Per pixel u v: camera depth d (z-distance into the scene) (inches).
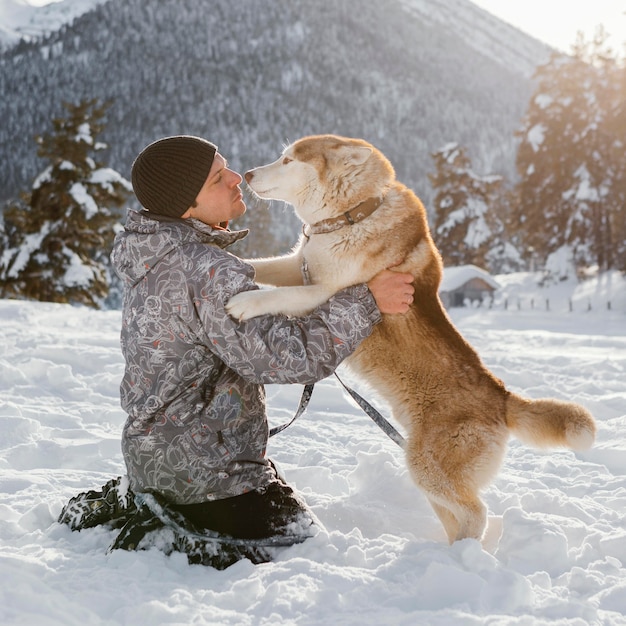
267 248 2069.4
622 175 1553.9
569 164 1584.6
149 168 116.7
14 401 240.7
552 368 349.4
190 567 108.4
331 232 147.1
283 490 120.3
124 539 110.8
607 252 1606.8
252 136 6683.1
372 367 143.5
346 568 107.2
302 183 152.7
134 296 116.6
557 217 1616.6
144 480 115.6
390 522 139.6
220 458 115.1
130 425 116.6
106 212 1080.8
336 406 256.8
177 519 112.2
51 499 139.6
